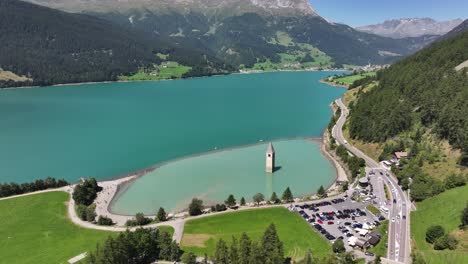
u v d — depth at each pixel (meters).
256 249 93.50
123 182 172.88
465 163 151.00
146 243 105.56
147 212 143.38
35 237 120.12
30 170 190.25
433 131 186.12
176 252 106.19
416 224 122.31
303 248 111.12
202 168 191.62
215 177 179.25
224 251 97.19
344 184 156.12
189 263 101.25
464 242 101.69
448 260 97.00
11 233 122.94
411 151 177.75
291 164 196.50
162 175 182.00
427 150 173.25
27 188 155.50
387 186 156.62
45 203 144.25
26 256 109.19
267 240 99.00
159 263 105.06
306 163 197.75
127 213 142.62
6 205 142.75
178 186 168.88
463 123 164.62
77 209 137.75
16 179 179.12
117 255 97.12
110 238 99.38
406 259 104.56
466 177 140.25
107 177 180.50
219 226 125.50
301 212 134.38
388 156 185.25
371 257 105.94
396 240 114.31
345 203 142.00
